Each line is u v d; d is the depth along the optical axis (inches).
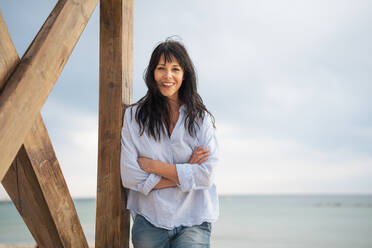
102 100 68.8
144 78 71.7
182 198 67.6
